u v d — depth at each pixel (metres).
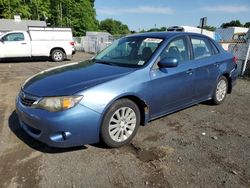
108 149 3.75
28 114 3.46
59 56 16.34
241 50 10.07
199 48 5.21
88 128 3.42
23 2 53.53
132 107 3.88
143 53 4.40
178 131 4.43
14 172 3.18
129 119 3.89
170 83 4.38
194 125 4.73
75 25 64.81
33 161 3.43
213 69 5.39
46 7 58.94
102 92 3.49
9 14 48.88
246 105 6.06
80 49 28.70
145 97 4.00
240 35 26.17
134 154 3.63
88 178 3.08
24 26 39.56
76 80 3.66
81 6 65.81
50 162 3.40
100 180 3.04
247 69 10.02
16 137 4.11
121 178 3.08
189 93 4.88
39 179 3.05
